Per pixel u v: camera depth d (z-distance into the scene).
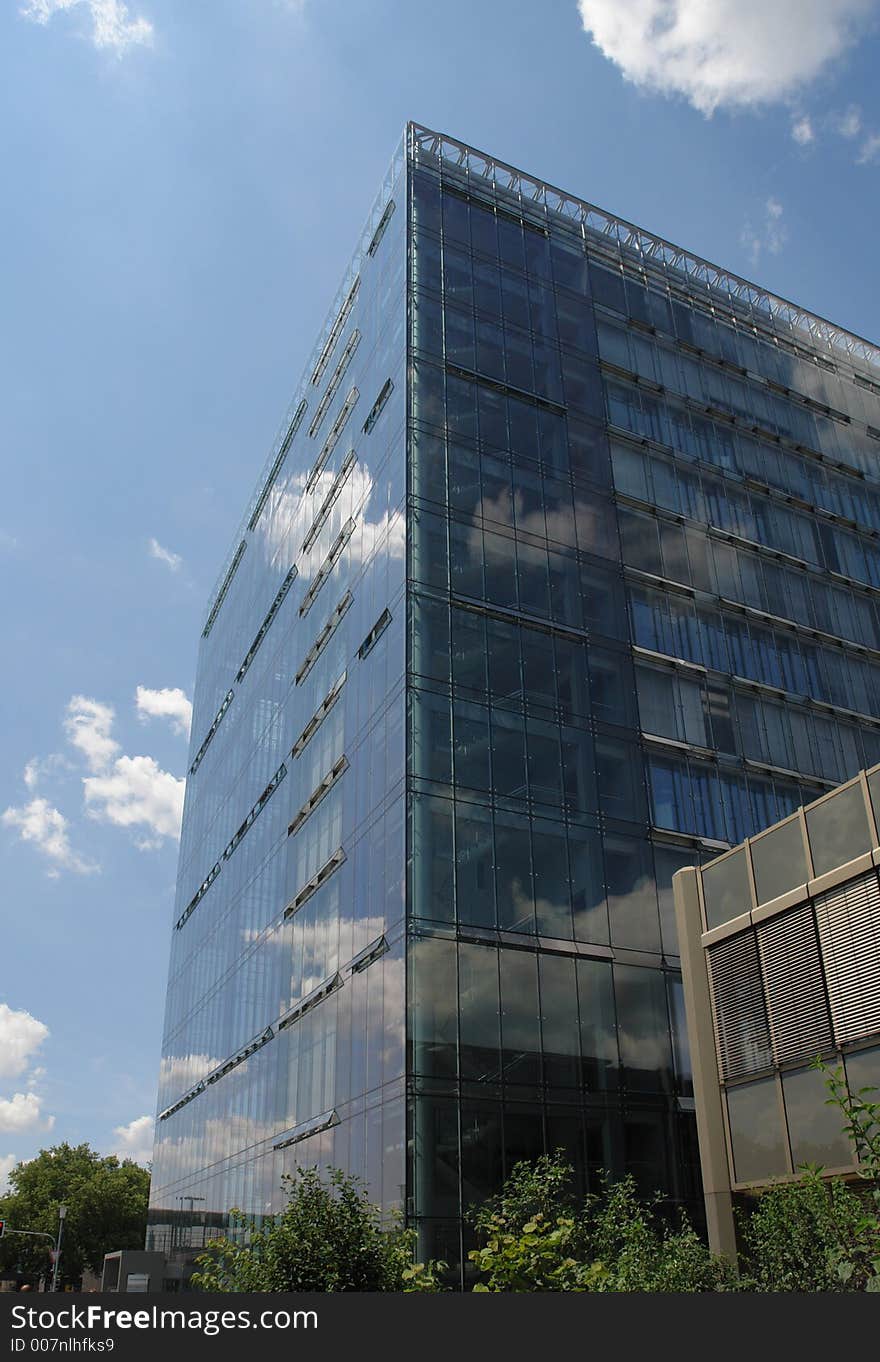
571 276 45.78
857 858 19.20
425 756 32.66
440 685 33.97
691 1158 31.33
